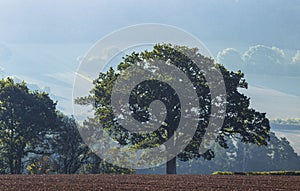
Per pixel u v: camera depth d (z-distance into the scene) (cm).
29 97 9362
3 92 9169
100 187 4019
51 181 4644
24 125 9006
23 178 5091
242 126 8106
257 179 5128
